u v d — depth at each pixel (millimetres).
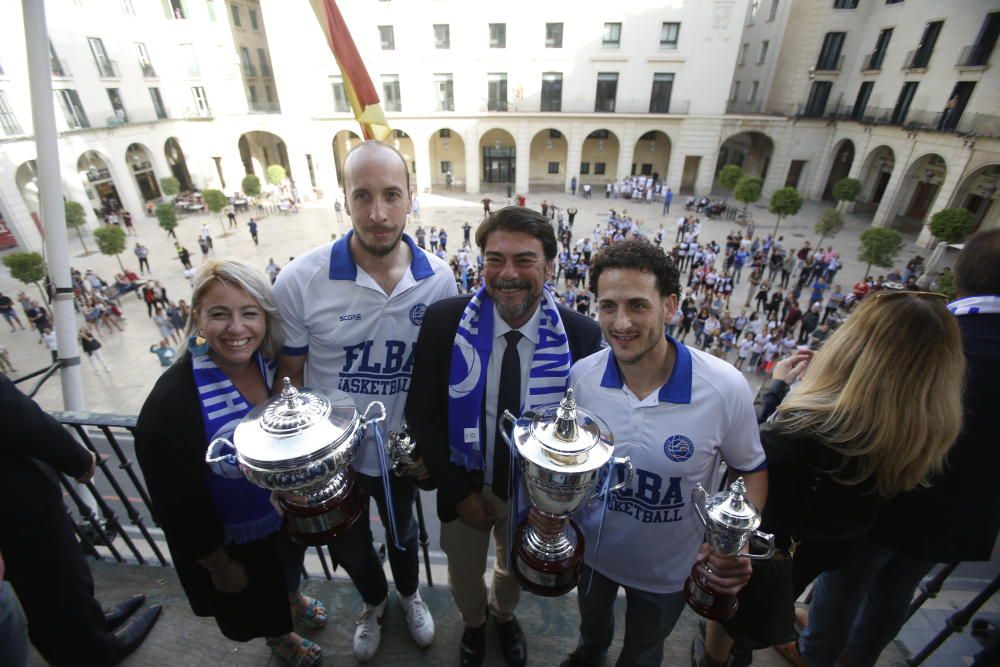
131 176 26922
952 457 1914
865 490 1831
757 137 32625
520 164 29797
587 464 1482
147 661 2447
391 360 2365
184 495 1885
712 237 23641
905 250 21656
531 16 26359
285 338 2289
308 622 2627
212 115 29406
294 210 28766
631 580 2049
